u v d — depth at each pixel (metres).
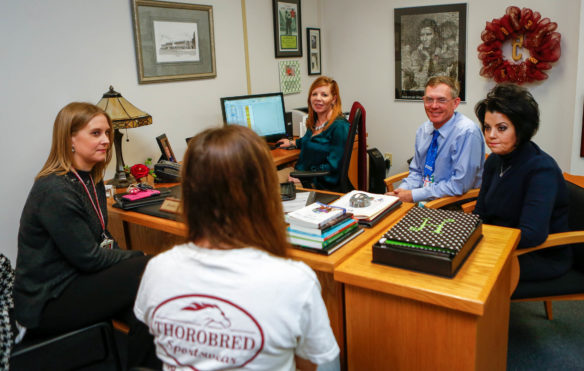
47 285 1.59
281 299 0.78
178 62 3.13
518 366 1.93
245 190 0.80
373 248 1.39
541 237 1.67
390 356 1.37
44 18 2.41
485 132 1.83
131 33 2.85
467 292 1.18
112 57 2.76
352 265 1.40
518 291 1.78
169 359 0.84
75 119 1.68
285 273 0.80
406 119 4.20
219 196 0.80
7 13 2.27
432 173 2.59
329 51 4.52
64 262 1.64
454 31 3.75
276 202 0.85
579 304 2.43
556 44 3.25
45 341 1.49
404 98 4.15
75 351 2.12
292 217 1.50
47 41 2.44
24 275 1.58
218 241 0.82
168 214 1.95
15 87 2.34
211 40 3.33
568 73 3.30
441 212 1.60
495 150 1.78
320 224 1.45
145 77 2.94
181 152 3.28
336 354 0.89
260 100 3.50
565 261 1.82
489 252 1.43
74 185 1.67
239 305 0.78
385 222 1.74
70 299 1.61
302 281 0.80
